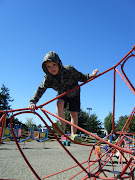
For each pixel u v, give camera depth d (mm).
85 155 10469
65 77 2922
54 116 2119
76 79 3061
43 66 2811
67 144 17141
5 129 12633
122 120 41625
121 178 2055
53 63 2736
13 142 16219
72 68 2928
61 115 2988
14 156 8141
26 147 12641
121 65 3006
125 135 3412
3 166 5930
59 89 3018
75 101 3223
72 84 3105
